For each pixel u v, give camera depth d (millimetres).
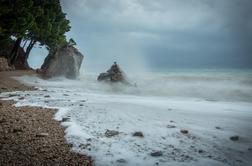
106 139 10641
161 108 16984
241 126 12797
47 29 46031
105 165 8570
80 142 10320
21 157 8758
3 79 29453
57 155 9094
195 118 14273
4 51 48312
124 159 8938
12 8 36094
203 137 11148
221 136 11297
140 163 8734
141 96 25891
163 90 30781
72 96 22453
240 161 9070
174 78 40094
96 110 15391
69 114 14398
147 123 12859
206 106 18641
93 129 11812
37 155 9008
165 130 11812
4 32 36938
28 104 17094
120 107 16500
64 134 11180
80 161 8758
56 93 24047
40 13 41875
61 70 40500
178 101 21484
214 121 13695
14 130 11141
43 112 14750
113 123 12766
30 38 47594
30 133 11031
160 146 10109
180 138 10953
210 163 8844
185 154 9484
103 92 29047
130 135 11086
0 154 8859
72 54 42062
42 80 36250
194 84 34062
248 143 10617
